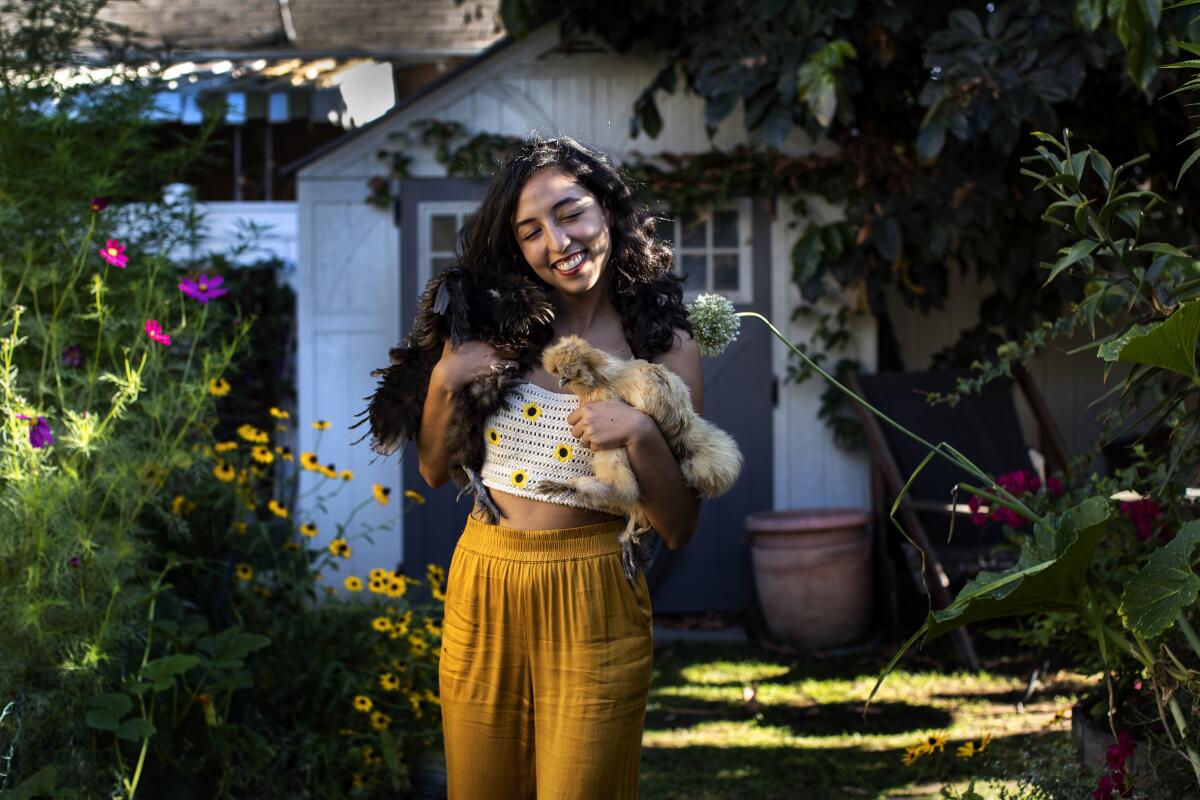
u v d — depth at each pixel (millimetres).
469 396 2281
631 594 2264
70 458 3195
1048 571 2256
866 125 6277
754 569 6219
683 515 2262
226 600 3816
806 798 3799
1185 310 2100
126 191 4023
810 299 6332
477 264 2334
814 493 6637
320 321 6699
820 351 6609
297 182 6684
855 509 6184
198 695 3174
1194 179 5504
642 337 2344
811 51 5641
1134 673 2762
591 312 2359
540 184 2240
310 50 7746
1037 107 5367
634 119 6289
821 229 6293
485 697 2297
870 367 6570
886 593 6199
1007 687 5016
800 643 5980
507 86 6641
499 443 2303
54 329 3197
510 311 2242
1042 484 3426
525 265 2344
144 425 3369
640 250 2354
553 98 6637
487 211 2289
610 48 6594
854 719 4672
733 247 6645
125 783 2805
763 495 6652
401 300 6684
